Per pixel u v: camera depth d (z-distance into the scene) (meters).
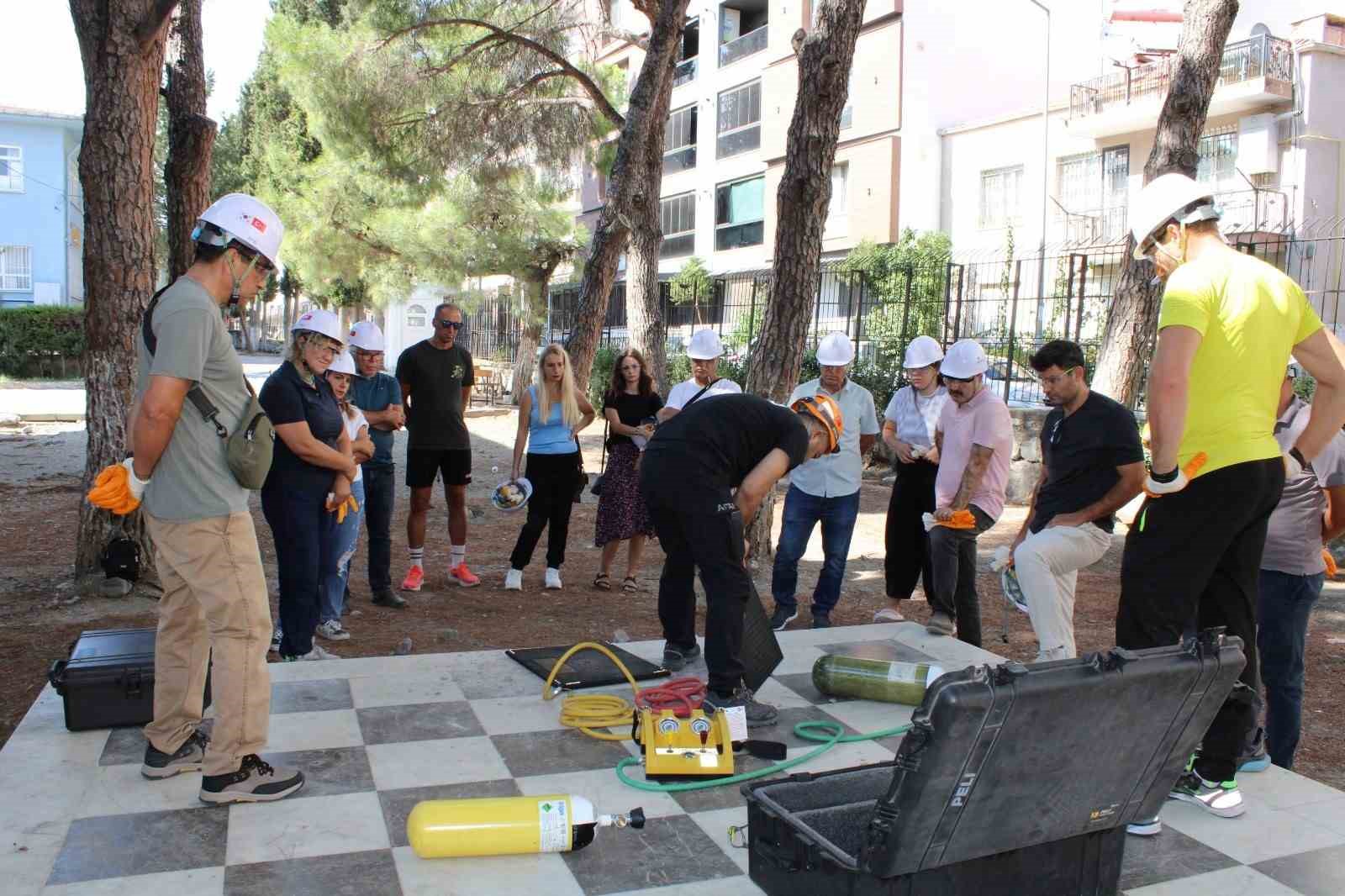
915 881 2.59
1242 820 3.64
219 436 3.37
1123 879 3.21
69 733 4.12
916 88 26.45
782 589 7.00
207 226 3.37
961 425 6.06
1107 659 2.51
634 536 8.13
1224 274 3.42
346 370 5.99
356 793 3.65
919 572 6.84
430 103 15.47
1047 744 2.49
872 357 16.84
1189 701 2.68
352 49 14.72
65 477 13.27
